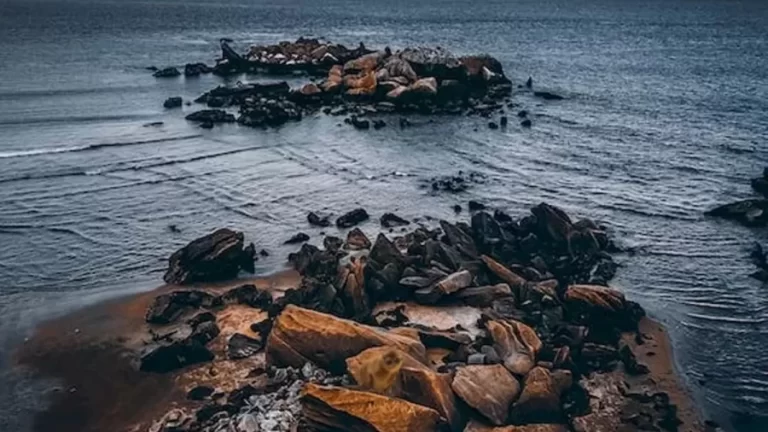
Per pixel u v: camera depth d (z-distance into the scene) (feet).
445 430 63.00
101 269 103.55
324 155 167.84
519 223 116.37
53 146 167.63
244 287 92.02
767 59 381.40
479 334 80.43
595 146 180.96
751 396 76.43
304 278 95.76
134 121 197.26
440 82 232.73
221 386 71.82
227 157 163.73
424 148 176.35
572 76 305.73
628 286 100.73
